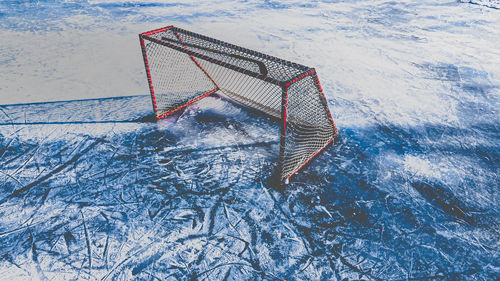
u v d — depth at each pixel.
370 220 2.76
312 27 7.89
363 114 4.34
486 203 2.94
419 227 2.70
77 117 4.29
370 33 7.40
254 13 9.15
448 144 3.74
